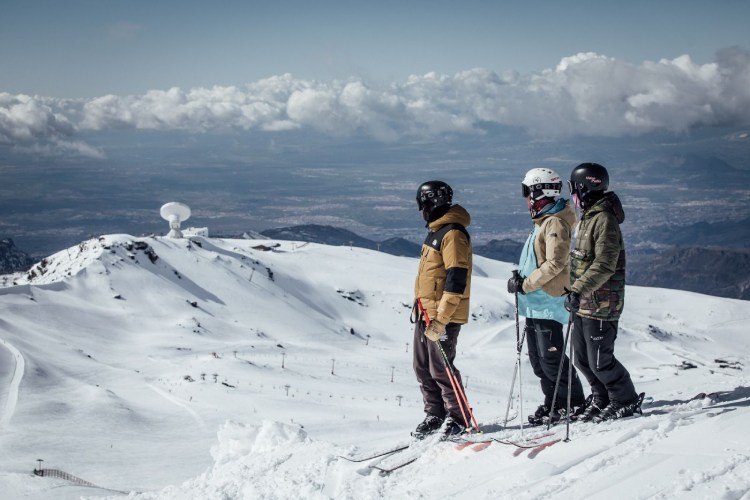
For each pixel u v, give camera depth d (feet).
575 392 24.99
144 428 211.41
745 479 14.01
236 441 29.50
